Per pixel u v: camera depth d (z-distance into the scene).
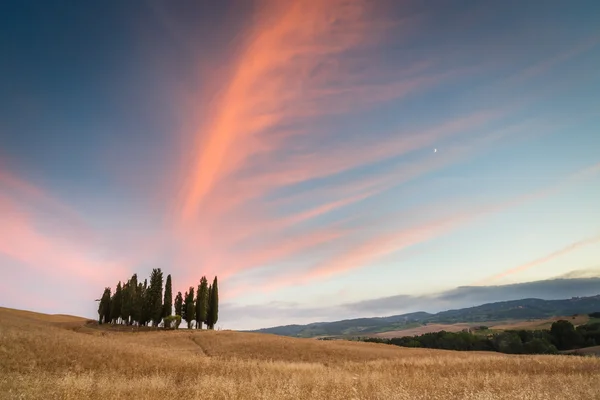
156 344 48.75
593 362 29.02
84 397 12.02
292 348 46.22
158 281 86.31
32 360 22.59
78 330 72.81
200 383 15.80
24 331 36.12
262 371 22.50
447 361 30.72
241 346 47.53
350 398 12.78
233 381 15.62
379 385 14.85
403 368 25.81
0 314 75.62
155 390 13.82
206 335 59.06
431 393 13.75
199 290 87.38
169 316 83.06
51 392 12.18
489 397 12.27
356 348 48.66
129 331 74.75
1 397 11.64
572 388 13.66
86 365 23.36
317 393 13.33
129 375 20.80
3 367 20.36
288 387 14.27
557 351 77.25
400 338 120.19
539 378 17.72
